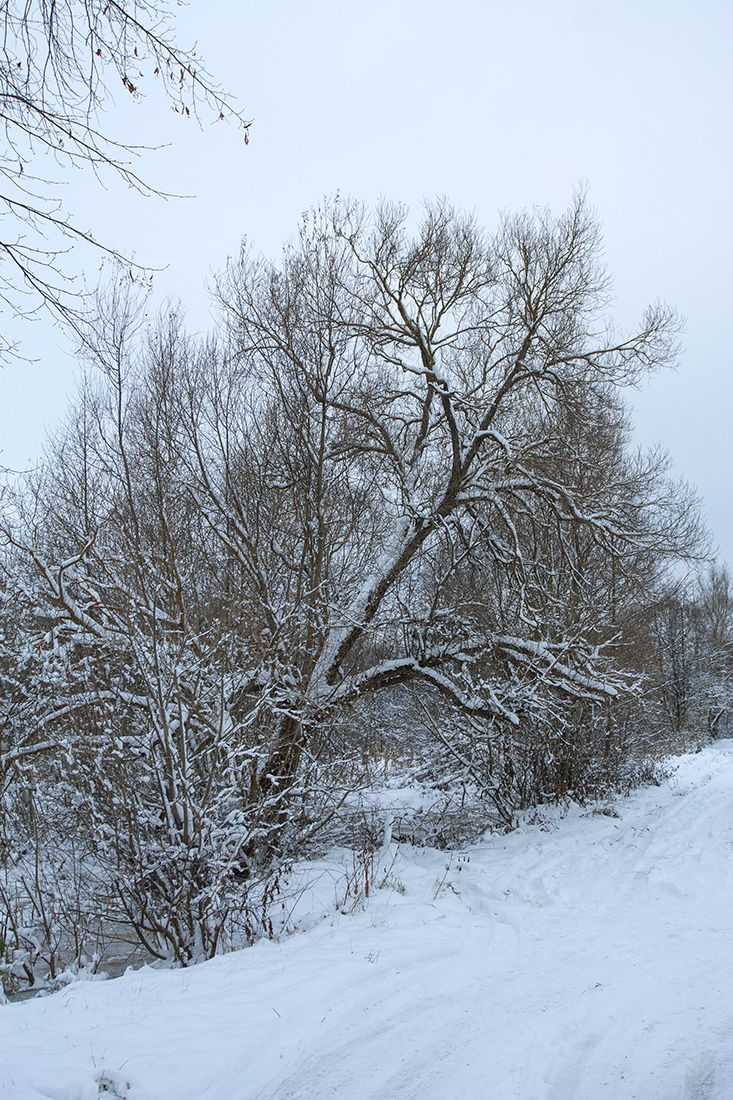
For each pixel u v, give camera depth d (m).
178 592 9.84
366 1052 5.03
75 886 8.76
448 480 15.70
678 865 10.44
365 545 14.55
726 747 35.75
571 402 15.58
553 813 15.95
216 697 9.48
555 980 6.27
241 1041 5.11
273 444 14.02
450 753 15.92
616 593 17.89
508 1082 4.55
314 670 12.51
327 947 7.29
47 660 9.89
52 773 9.31
